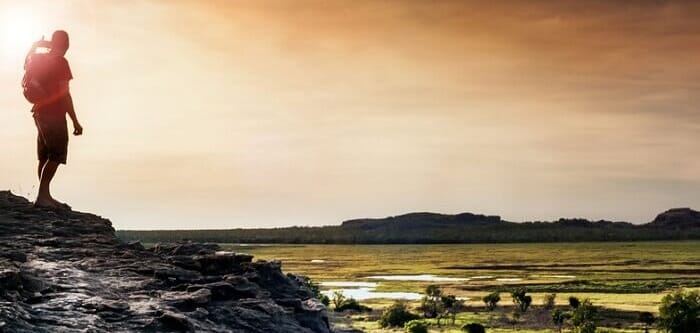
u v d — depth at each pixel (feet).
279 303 50.37
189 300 43.55
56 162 60.34
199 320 41.70
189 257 53.72
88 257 49.90
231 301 46.91
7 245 48.78
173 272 48.93
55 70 58.23
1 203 59.98
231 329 42.78
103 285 43.73
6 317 32.19
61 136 59.47
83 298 39.32
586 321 598.34
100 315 37.68
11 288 37.35
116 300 41.16
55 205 61.31
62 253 49.62
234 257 54.13
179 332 38.42
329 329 53.11
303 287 57.21
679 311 581.12
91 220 61.41
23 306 35.35
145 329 37.45
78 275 44.37
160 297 43.55
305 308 50.98
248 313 45.19
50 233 54.29
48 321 34.50
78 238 54.70
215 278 49.98
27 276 39.75
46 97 58.39
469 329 584.81
